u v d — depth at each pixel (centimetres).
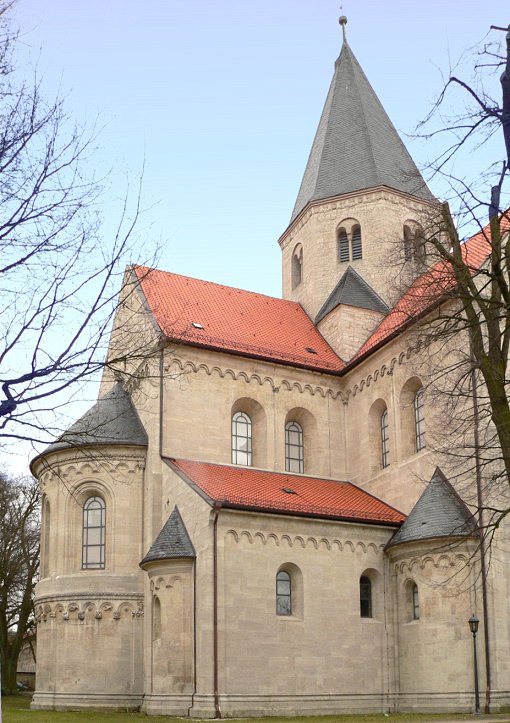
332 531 3875
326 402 4800
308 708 3588
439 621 3572
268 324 5112
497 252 2073
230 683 3478
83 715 3600
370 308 5116
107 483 4241
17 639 5925
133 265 1775
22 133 1539
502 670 3403
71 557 4194
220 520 3638
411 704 3631
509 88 1900
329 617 3756
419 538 3678
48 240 1539
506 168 1930
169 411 4300
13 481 6009
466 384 3359
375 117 5800
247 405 4619
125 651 4012
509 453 2192
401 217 5431
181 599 3675
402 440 4281
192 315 4791
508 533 3534
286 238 5894
